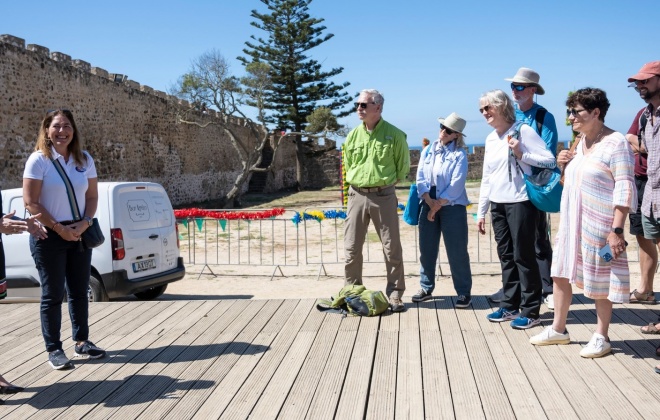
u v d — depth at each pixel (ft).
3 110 55.01
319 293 31.65
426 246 18.15
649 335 14.26
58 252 13.39
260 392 11.82
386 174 16.76
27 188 12.91
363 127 17.07
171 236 26.99
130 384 12.45
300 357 13.74
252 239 51.57
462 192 17.44
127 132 81.20
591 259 12.57
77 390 12.21
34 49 60.39
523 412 10.50
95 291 23.97
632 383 11.50
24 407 11.43
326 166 149.18
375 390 11.74
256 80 100.99
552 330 13.91
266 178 133.18
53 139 13.30
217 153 116.37
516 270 15.70
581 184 12.71
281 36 127.24
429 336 14.92
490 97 15.10
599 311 13.02
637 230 17.40
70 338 15.80
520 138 14.79
